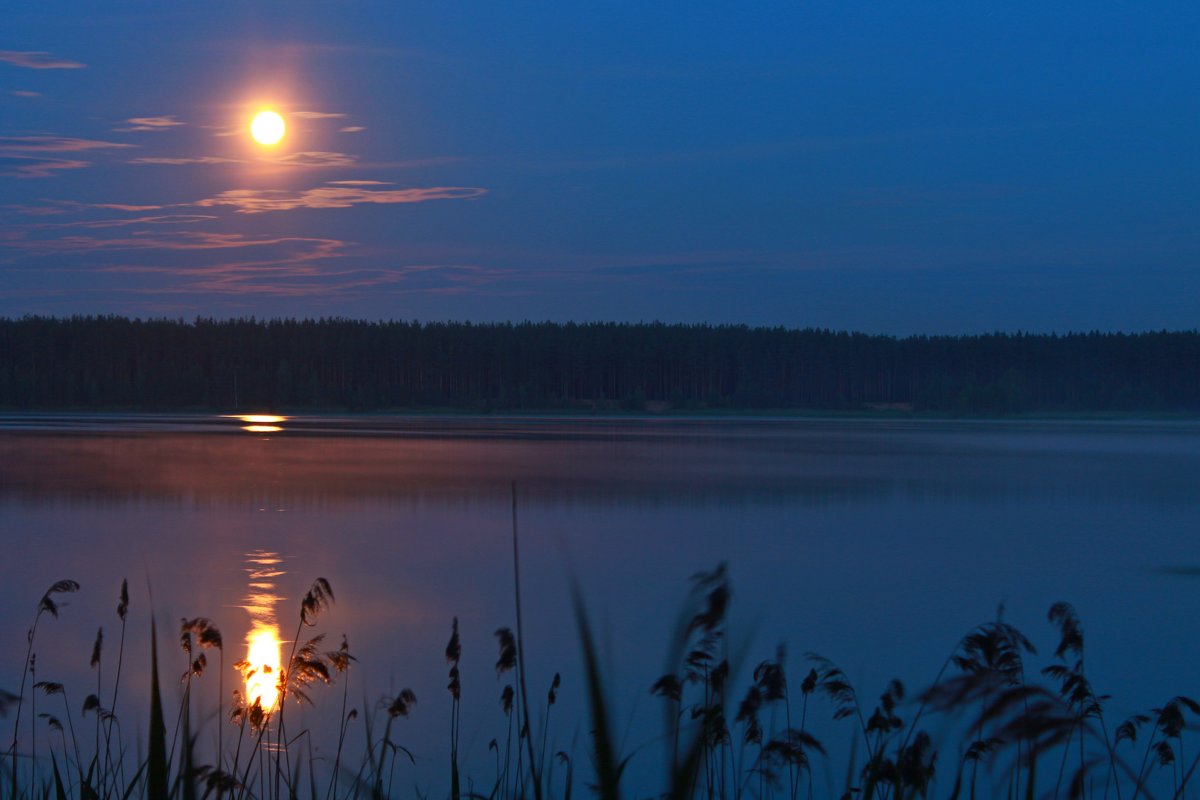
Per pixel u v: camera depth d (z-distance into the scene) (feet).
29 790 16.10
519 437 244.22
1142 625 50.65
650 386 495.41
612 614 50.93
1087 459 183.32
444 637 45.52
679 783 6.87
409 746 29.73
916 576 64.59
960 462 173.37
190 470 135.95
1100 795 24.27
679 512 96.78
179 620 47.91
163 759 7.18
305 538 76.69
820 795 23.89
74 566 63.46
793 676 38.58
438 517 90.27
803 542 78.95
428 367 493.77
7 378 456.04
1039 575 65.77
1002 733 9.01
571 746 29.81
